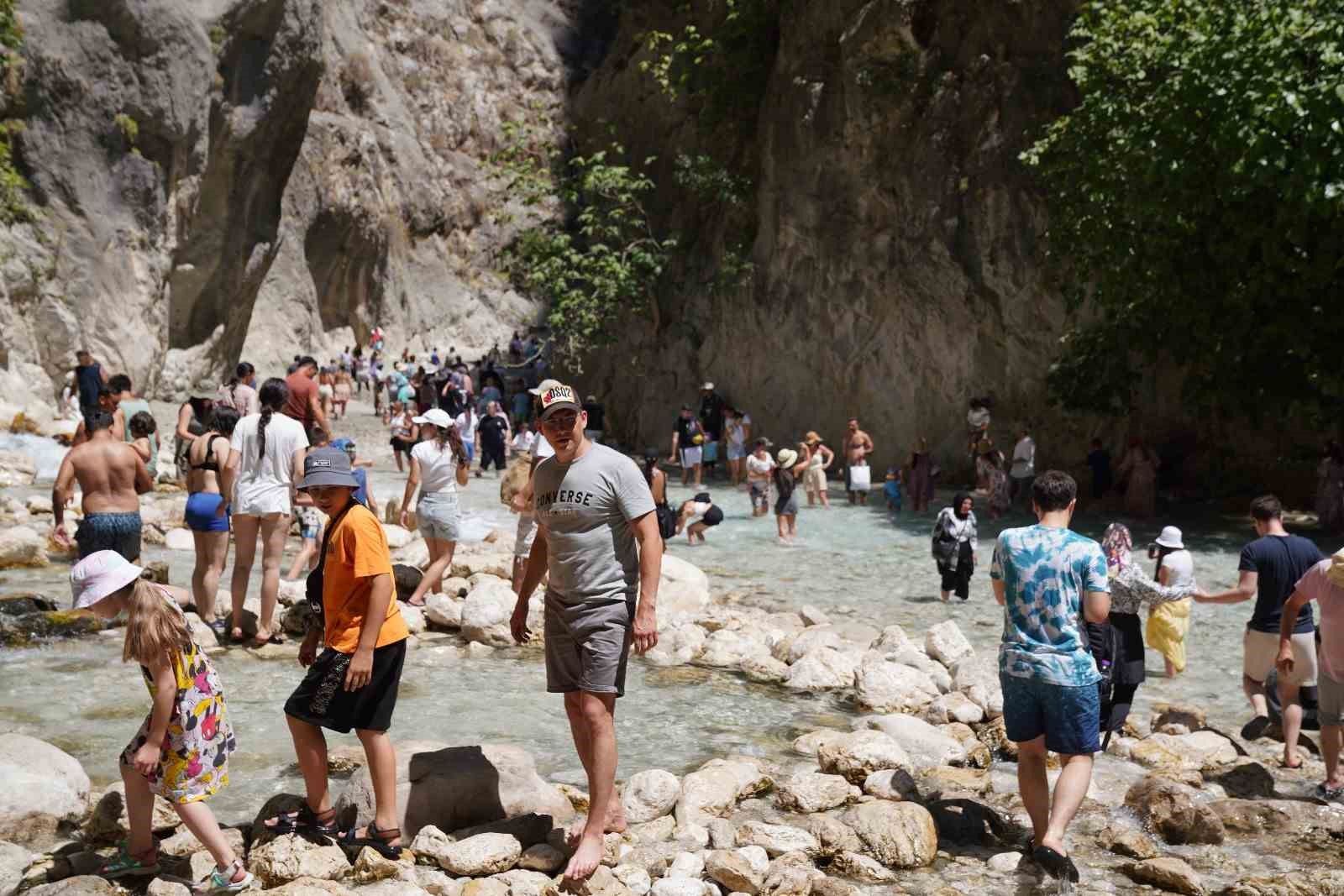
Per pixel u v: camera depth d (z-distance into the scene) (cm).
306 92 3167
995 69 2431
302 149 3919
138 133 2730
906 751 721
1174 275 1802
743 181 3052
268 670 850
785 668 944
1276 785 688
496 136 4706
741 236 3098
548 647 524
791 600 1298
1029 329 2411
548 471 518
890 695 845
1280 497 2144
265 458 907
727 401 3100
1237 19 1597
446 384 3069
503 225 4600
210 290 3127
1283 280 1725
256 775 640
